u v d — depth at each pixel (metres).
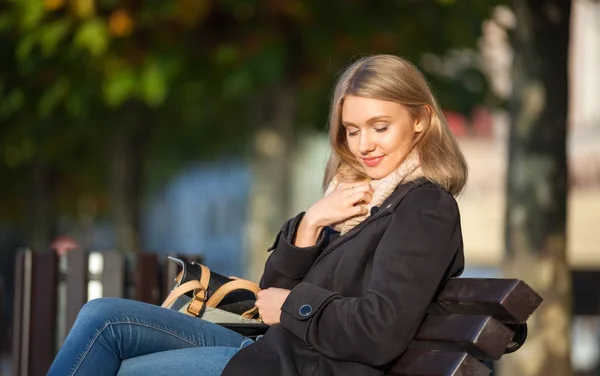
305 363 4.92
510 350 4.88
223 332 5.55
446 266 4.81
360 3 14.27
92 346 5.12
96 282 8.48
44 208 26.22
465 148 32.56
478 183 32.50
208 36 14.24
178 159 24.66
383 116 5.13
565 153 11.60
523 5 11.55
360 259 5.02
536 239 11.48
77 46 14.28
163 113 20.17
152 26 14.16
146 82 14.29
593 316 33.22
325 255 5.24
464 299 4.69
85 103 15.68
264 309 5.25
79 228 36.69
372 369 4.84
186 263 5.82
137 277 8.41
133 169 21.61
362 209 5.22
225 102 17.58
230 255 46.47
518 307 4.53
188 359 5.13
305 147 21.23
